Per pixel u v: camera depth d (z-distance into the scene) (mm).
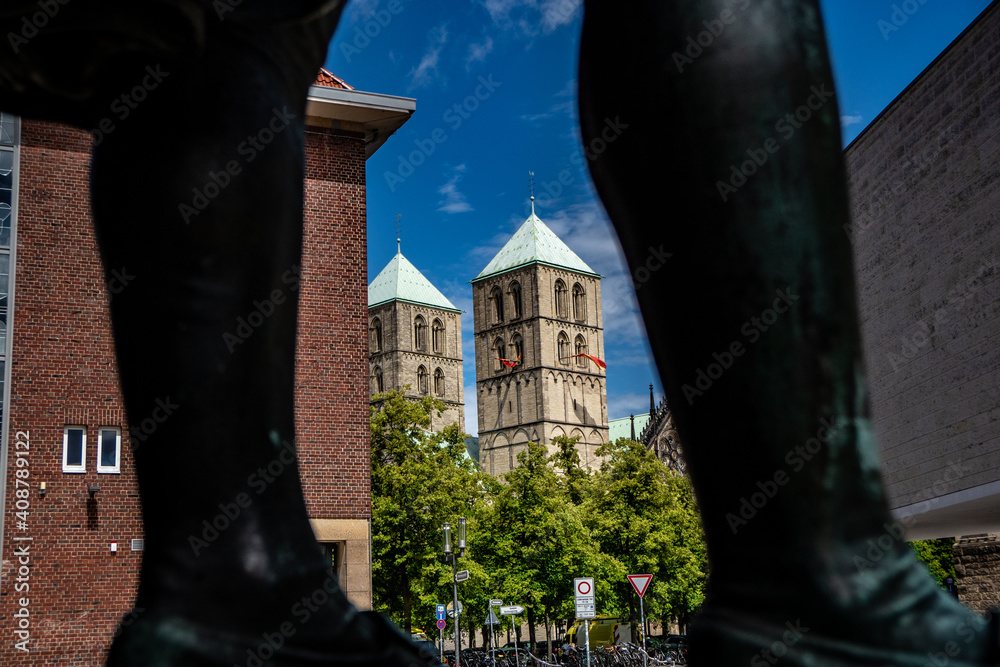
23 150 19375
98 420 19250
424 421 52438
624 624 60312
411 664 699
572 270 124750
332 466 21656
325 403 21844
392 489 50500
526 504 57312
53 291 19328
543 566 56438
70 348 19297
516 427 119688
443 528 45656
